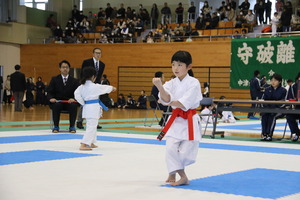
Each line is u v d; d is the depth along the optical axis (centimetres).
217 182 492
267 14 2639
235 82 2453
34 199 394
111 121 1565
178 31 2688
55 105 1091
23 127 1223
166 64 2642
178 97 468
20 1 3303
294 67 2288
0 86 2773
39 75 2973
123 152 748
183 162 468
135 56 2728
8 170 549
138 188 451
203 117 1519
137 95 2720
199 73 2562
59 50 2919
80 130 1169
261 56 2378
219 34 2636
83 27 3006
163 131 467
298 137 1020
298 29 2402
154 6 2945
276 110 981
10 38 2938
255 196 424
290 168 610
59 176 512
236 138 1070
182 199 405
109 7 3077
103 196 411
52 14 3167
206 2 2828
